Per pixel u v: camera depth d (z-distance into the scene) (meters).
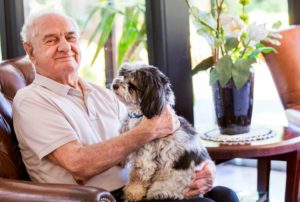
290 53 2.72
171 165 1.69
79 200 1.34
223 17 2.10
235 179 3.40
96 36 2.98
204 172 1.78
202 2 2.67
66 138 1.66
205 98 3.01
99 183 1.76
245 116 2.17
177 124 1.76
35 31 1.81
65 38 1.84
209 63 2.25
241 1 2.25
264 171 2.42
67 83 1.87
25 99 1.74
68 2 3.02
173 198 1.69
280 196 3.03
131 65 1.77
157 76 1.72
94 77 2.99
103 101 1.95
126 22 2.88
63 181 1.71
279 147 1.96
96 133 1.84
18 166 1.81
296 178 2.08
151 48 2.69
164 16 2.61
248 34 2.06
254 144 2.00
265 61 2.75
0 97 1.88
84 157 1.62
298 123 2.44
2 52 2.96
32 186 1.48
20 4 2.90
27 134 1.70
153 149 1.69
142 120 1.72
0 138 1.76
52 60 1.80
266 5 3.25
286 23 3.28
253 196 2.20
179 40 2.68
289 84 2.68
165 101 1.72
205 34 2.14
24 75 2.09
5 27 2.92
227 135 2.19
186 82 2.74
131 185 1.73
